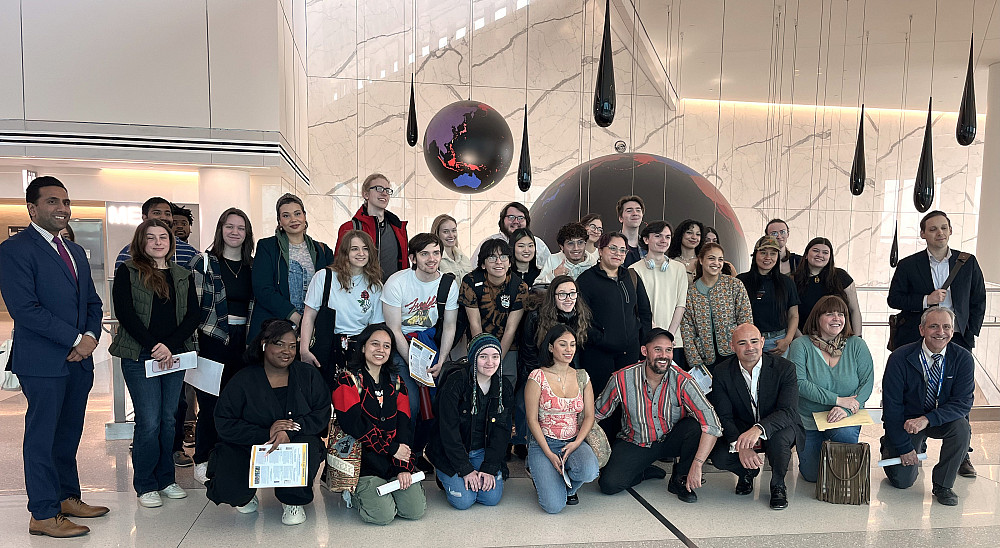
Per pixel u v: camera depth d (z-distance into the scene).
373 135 11.92
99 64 7.91
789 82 12.11
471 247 12.30
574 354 4.66
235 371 4.75
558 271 5.33
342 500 4.38
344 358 4.54
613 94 4.57
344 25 11.80
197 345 4.45
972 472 5.01
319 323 4.51
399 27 11.94
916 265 5.43
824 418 4.71
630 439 4.61
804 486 4.77
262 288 4.65
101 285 10.19
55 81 7.85
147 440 4.14
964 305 5.30
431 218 12.16
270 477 3.74
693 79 11.95
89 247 10.20
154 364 3.99
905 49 10.13
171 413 4.29
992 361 7.49
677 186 7.15
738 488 4.58
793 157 13.66
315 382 4.05
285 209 4.79
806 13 8.69
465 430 4.25
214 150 8.15
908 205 14.04
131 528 3.88
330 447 4.02
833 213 13.84
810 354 4.87
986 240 11.11
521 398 4.71
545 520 4.09
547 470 4.20
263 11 8.21
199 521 3.99
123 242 9.55
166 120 8.06
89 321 3.96
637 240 6.00
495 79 12.21
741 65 11.16
